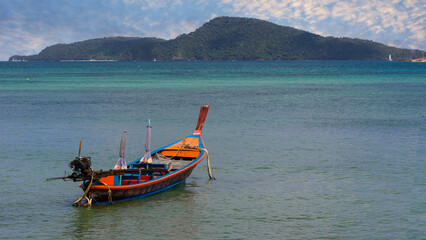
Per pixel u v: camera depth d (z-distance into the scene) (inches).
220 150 852.6
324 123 1200.2
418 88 2527.1
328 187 603.2
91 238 434.0
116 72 5211.6
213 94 2148.1
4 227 460.4
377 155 795.4
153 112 1435.8
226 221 478.9
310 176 661.3
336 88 2576.3
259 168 713.6
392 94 2118.6
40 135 997.2
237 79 3646.7
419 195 465.4
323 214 497.0
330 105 1653.5
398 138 962.7
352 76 4143.7
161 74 4648.1
